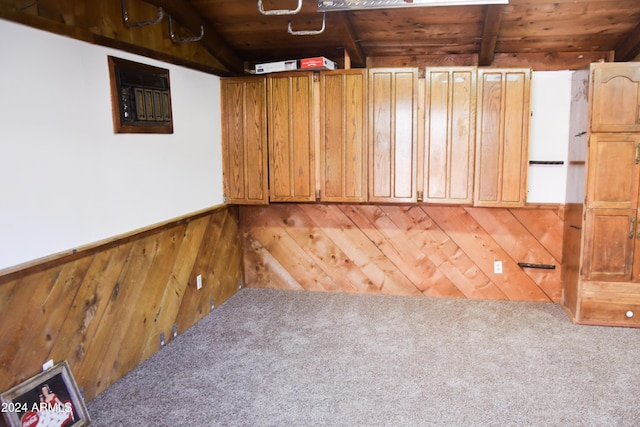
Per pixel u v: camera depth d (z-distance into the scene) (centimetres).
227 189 411
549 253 396
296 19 349
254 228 443
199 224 368
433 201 384
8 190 202
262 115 396
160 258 316
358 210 422
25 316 212
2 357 202
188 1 320
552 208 388
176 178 333
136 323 292
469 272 411
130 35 279
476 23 347
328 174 394
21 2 204
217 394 261
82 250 242
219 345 324
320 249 434
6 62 199
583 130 345
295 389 265
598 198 338
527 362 293
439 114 374
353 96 381
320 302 408
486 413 239
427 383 270
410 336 335
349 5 292
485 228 403
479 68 364
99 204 256
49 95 221
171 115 323
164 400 255
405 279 423
